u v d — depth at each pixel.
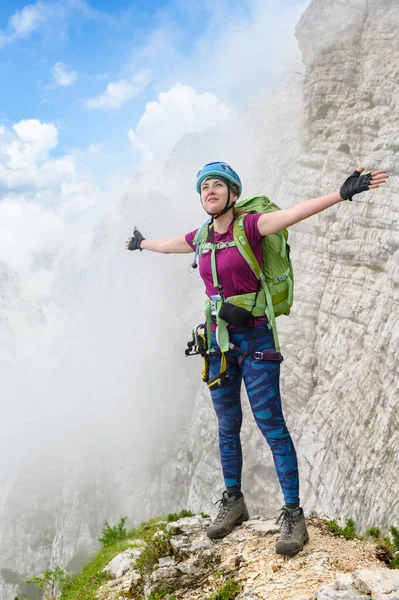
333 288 52.16
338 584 3.70
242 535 5.08
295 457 4.66
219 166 4.28
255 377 4.49
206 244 4.50
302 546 4.53
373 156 51.59
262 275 4.38
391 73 57.88
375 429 38.84
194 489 61.31
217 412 4.95
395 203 47.09
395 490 34.19
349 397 43.66
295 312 55.47
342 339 48.41
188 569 4.82
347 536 4.84
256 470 51.59
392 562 4.27
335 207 54.38
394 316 41.38
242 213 4.42
